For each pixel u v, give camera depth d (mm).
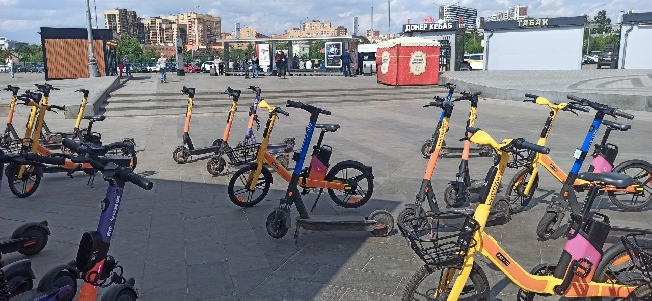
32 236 4906
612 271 3566
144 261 4848
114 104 16203
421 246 3428
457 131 12039
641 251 3373
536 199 6688
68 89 18484
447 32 33344
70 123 13492
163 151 10008
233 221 5980
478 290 3543
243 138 11352
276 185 7570
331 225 5277
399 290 4254
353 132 12195
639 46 31453
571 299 3602
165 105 16250
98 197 6910
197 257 4953
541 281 3512
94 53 26844
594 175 3330
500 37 34438
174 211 6316
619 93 15180
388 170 8367
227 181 7762
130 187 7383
